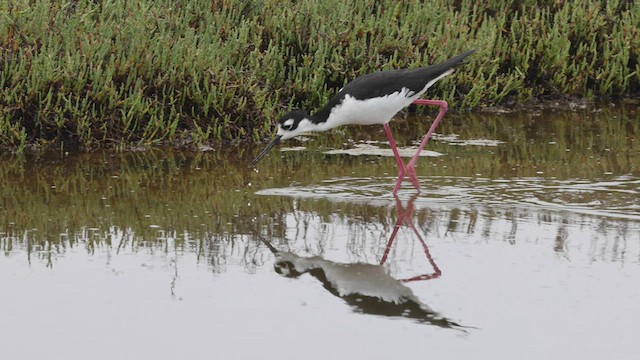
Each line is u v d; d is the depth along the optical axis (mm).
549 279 8633
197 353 7223
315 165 12609
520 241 9633
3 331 7559
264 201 11062
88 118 13039
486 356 7188
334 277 8758
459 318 7855
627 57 15969
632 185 11617
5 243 9500
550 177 11984
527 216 10438
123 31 13805
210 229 10062
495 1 16625
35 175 11906
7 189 11328
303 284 8609
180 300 8188
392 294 8359
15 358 7133
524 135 14117
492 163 12648
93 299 8180
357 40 15062
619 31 16406
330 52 14820
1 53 13008
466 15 16078
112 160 12672
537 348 7309
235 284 8562
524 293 8336
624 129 14469
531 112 15492
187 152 13141
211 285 8523
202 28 14594
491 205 10859
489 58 15547
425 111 15430
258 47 14352
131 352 7242
